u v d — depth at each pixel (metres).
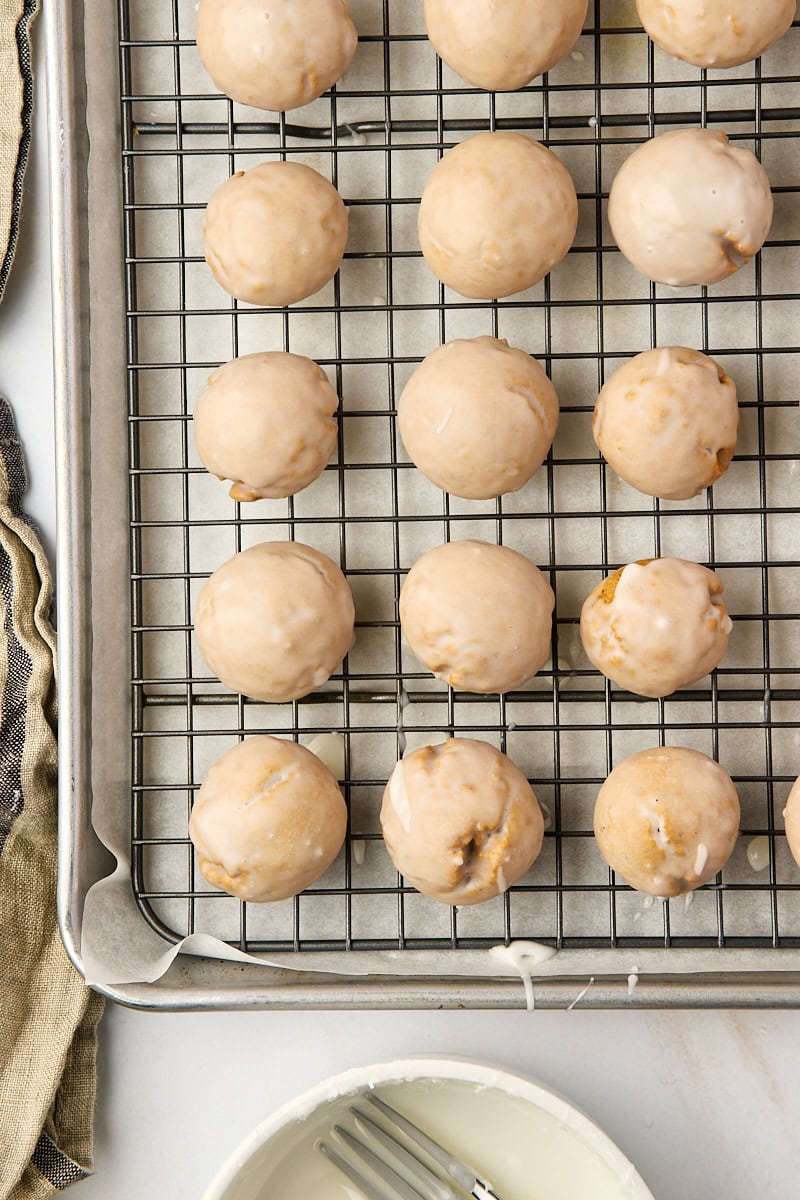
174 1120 0.65
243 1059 0.65
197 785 0.63
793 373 0.64
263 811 0.61
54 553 0.66
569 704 0.64
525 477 0.62
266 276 0.62
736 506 0.64
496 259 0.61
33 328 0.66
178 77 0.64
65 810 0.62
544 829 0.63
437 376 0.61
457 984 0.61
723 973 0.62
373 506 0.64
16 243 0.65
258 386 0.61
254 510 0.65
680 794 0.61
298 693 0.62
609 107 0.64
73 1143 0.64
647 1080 0.64
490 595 0.61
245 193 0.62
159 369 0.64
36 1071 0.64
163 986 0.62
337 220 0.62
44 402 0.66
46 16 0.62
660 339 0.64
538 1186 0.63
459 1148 0.63
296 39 0.61
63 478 0.62
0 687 0.65
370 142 0.64
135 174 0.65
